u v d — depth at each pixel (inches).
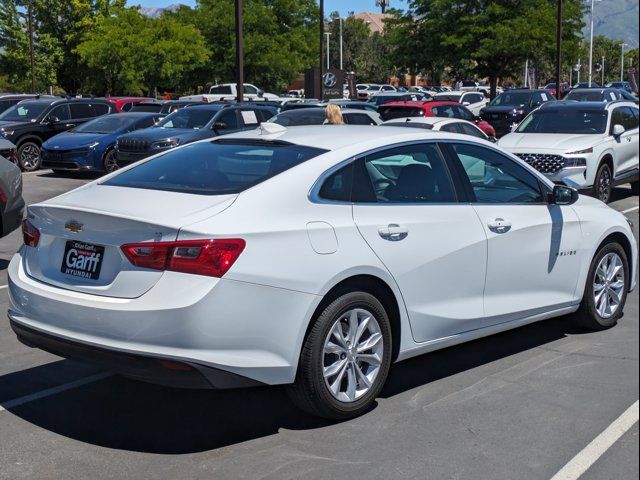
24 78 1800.0
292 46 1796.3
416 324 192.9
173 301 154.9
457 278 200.4
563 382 204.7
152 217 161.9
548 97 1192.8
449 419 181.5
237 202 167.6
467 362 221.9
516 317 219.0
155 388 204.2
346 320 178.2
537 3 1469.0
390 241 184.9
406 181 197.3
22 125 783.7
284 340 165.3
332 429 176.7
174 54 1508.4
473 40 1480.1
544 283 227.0
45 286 175.3
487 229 207.6
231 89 1464.1
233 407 191.2
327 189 180.1
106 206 171.5
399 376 211.0
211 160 194.4
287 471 156.1
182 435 174.7
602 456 161.6
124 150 668.7
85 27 1784.0
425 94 1483.8
